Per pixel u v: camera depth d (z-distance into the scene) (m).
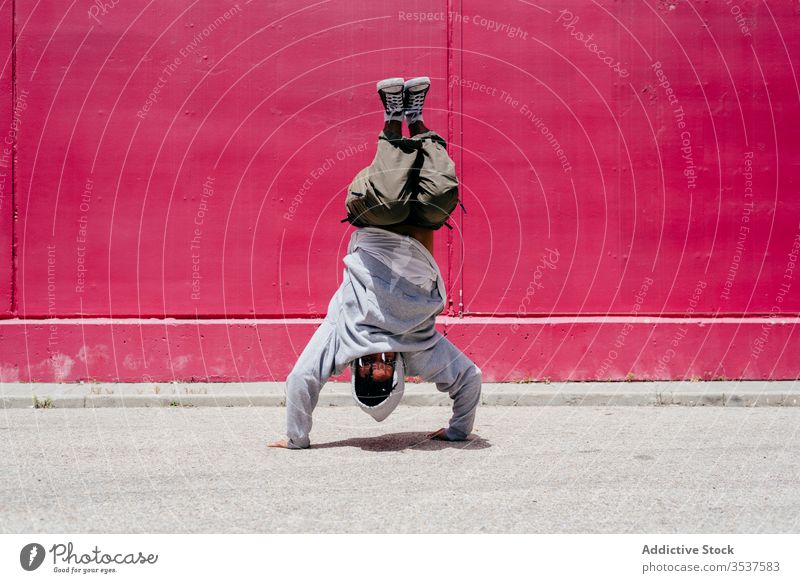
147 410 6.84
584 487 4.25
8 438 5.55
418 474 4.50
